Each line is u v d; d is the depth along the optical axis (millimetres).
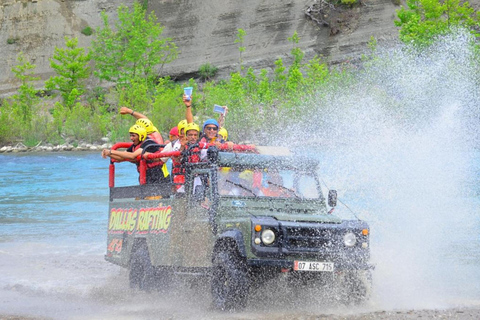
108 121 77688
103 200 31906
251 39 113938
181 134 14758
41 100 104625
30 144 71875
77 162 52562
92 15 129000
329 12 109188
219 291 12039
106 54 111125
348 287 12422
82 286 15430
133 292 14539
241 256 11766
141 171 15094
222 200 12891
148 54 105750
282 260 11742
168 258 13477
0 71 128500
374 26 104562
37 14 130500
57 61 126688
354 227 12219
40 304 13523
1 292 14898
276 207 13141
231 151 14312
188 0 121812
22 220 26844
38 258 19406
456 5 75062
